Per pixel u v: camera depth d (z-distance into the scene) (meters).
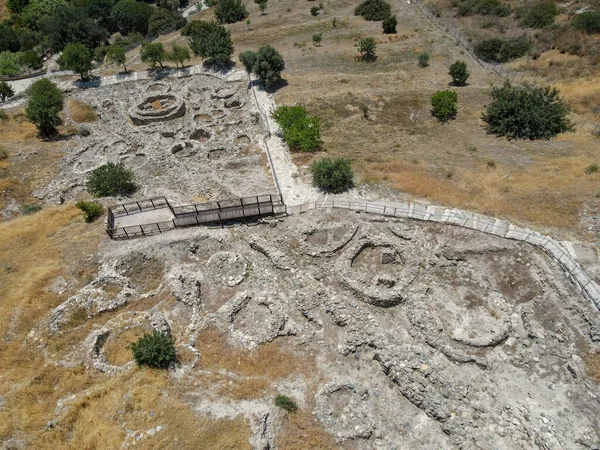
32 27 80.19
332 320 20.98
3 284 23.33
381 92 42.94
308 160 33.84
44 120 40.31
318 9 72.50
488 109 37.34
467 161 32.09
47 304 21.89
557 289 21.25
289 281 23.36
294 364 19.08
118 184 31.25
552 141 34.00
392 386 18.27
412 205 27.56
